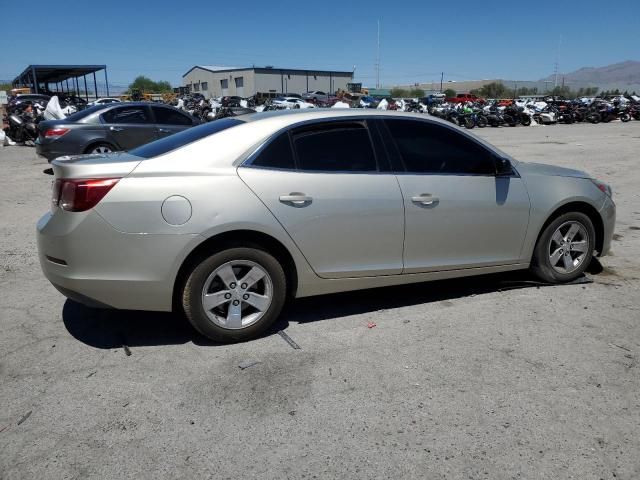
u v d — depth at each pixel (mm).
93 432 2787
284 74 85312
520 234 4496
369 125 4039
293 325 4047
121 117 10797
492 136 21578
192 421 2881
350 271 3930
